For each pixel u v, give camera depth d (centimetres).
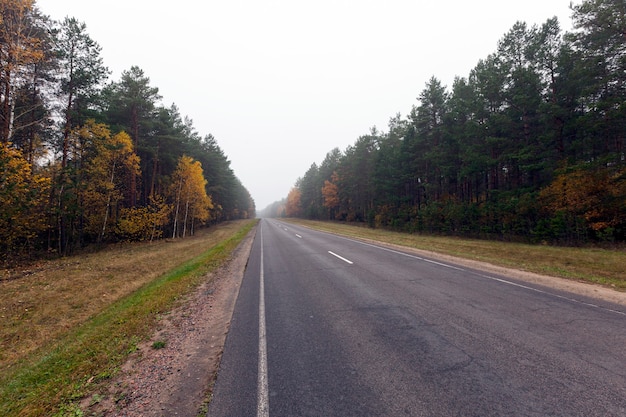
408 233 3044
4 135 1575
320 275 939
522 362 366
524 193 2039
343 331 487
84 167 2172
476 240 2119
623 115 1588
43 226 1755
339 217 6388
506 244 1791
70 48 1944
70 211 1950
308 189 9000
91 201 2272
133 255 1862
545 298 641
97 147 2114
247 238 2608
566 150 1994
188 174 3294
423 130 3197
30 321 804
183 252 1966
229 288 848
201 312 643
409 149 3331
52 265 1535
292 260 1278
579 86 1827
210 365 404
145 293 899
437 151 2916
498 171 2681
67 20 1944
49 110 1945
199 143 4538
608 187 1542
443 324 500
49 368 462
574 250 1412
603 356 376
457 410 284
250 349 438
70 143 2039
